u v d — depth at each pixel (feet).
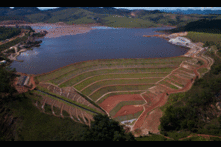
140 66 507.30
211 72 462.60
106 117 236.43
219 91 336.70
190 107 297.33
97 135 208.23
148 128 287.28
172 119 267.18
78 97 359.05
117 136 204.44
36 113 287.28
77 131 249.96
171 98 370.12
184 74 473.67
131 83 428.97
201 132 237.66
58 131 253.44
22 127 255.91
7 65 506.89
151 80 444.55
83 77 440.86
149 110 337.11
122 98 376.27
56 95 352.49
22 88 367.45
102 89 400.67
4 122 256.32
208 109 300.61
